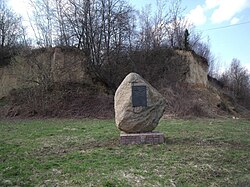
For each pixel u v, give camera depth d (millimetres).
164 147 9633
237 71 48969
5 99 25344
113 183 6309
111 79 27156
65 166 7664
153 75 27297
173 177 6770
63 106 23016
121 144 10211
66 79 25766
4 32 30531
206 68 33031
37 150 9711
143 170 7234
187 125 16234
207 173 7066
